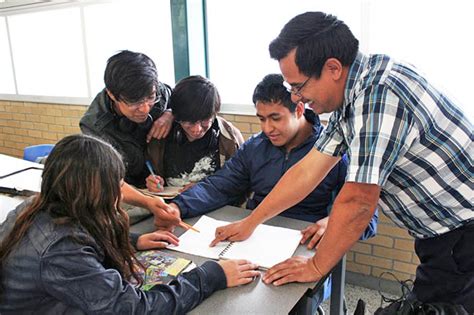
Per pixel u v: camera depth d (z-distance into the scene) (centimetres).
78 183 89
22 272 88
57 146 94
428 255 121
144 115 163
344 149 123
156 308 94
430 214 112
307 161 130
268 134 158
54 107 359
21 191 175
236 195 175
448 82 203
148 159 190
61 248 87
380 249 231
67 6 327
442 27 199
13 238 91
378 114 91
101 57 324
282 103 150
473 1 190
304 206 163
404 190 109
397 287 230
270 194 136
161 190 179
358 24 217
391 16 209
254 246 130
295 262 114
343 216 100
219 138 190
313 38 94
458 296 117
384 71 95
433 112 96
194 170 189
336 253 105
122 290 92
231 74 267
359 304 145
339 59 96
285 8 240
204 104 164
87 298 87
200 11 263
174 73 274
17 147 402
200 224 149
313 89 100
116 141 179
